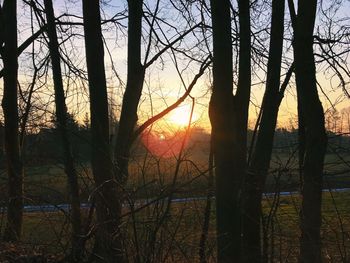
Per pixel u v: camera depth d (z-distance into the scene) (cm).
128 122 855
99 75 730
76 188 606
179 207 568
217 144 564
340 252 603
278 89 752
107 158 664
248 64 679
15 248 689
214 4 562
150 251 546
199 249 563
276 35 764
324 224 656
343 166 660
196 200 570
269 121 726
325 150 662
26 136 1046
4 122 1052
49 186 635
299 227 626
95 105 717
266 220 638
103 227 557
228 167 561
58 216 612
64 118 813
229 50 564
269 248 634
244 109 657
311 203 646
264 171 656
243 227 656
